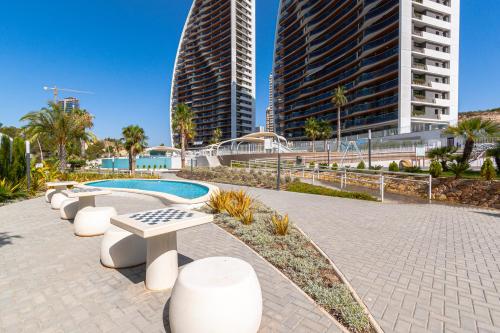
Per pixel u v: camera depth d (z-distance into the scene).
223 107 95.50
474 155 18.59
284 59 75.06
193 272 2.64
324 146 39.44
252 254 4.86
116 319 2.90
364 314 2.89
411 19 41.06
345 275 3.93
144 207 9.59
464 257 4.65
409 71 40.75
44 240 5.72
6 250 5.09
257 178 16.84
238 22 96.56
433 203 10.36
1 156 12.16
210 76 100.25
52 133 20.73
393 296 3.36
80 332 2.69
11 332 2.69
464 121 13.12
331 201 10.50
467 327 2.77
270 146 21.11
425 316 2.95
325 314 2.97
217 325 2.29
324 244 5.33
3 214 8.38
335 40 57.34
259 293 2.61
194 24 107.81
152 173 28.27
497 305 3.17
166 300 3.28
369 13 47.06
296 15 70.62
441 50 43.78
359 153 30.59
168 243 3.57
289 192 13.23
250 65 101.50
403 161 21.81
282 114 75.94
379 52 47.12
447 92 43.47
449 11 43.47
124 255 4.22
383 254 4.79
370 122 46.31
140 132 30.02
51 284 3.71
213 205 8.52
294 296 3.36
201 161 36.06
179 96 109.69
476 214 8.15
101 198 11.95
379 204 9.95
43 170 16.00
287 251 4.82
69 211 7.59
